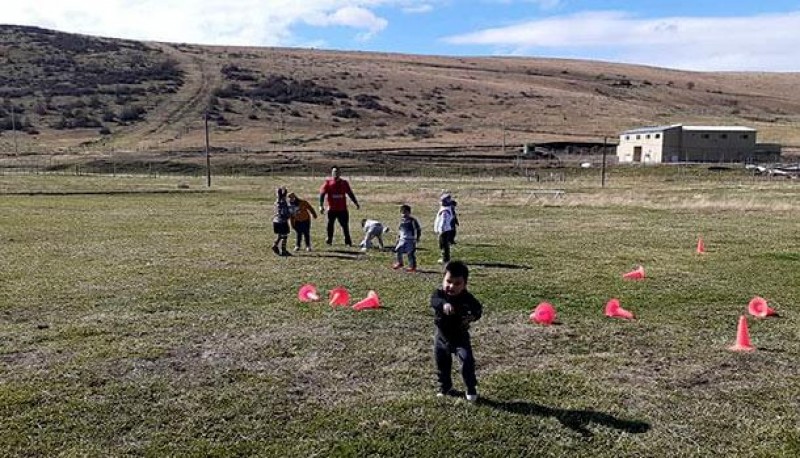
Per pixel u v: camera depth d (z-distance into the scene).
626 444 6.03
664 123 123.88
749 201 33.22
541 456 5.81
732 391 7.30
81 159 75.50
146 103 110.19
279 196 16.53
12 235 20.38
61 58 128.38
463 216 27.64
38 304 10.96
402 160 79.50
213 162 75.88
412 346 8.71
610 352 8.60
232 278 13.24
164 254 16.47
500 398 6.98
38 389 7.13
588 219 26.16
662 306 11.01
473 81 150.50
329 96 122.50
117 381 7.42
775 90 184.00
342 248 17.77
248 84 125.38
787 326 9.84
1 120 95.81
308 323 9.78
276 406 6.78
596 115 127.94
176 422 6.41
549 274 13.67
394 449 5.88
